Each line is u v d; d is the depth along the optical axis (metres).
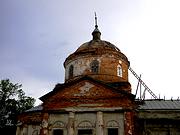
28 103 43.31
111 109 23.05
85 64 29.20
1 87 42.69
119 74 29.61
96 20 35.53
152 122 24.41
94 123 23.12
